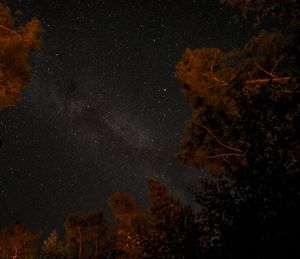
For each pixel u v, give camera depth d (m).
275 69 9.54
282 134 5.22
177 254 5.40
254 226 4.39
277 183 4.56
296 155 4.98
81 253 18.47
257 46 9.94
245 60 10.41
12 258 14.82
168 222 5.69
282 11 8.07
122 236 7.00
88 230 18.61
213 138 11.16
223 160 10.79
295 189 4.46
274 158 4.88
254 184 4.66
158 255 5.61
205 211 4.96
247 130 5.50
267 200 4.50
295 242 4.20
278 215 4.33
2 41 9.88
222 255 4.55
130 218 15.55
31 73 10.31
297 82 6.80
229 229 4.56
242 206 4.52
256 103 6.02
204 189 5.03
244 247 4.39
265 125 5.52
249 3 8.40
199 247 5.20
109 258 17.98
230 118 11.12
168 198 8.62
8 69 9.98
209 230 4.97
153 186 9.62
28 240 15.10
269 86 6.56
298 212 4.30
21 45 10.06
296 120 5.40
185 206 5.70
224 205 4.76
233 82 7.76
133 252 6.26
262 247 4.30
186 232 5.44
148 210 9.30
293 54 8.02
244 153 5.27
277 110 5.84
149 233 5.93
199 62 11.48
